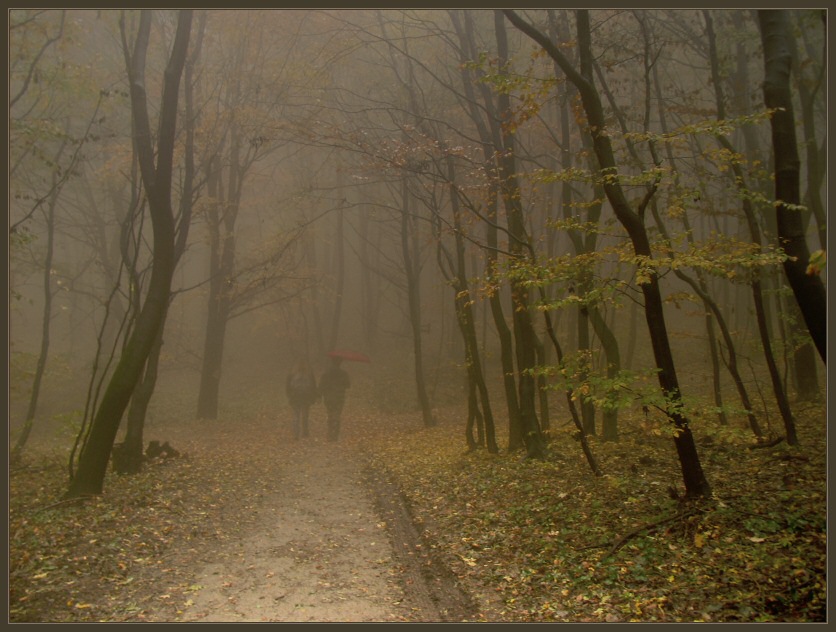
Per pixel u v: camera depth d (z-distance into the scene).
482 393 12.27
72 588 5.80
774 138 6.75
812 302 6.32
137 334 9.98
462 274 12.85
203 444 16.36
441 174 11.40
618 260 7.77
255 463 13.05
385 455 13.92
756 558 5.41
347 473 12.07
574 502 7.77
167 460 12.73
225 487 10.46
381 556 6.86
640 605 5.04
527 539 6.88
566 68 7.45
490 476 9.97
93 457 9.47
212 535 7.71
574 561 6.11
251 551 7.11
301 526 8.21
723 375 16.84
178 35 10.46
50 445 16.94
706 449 9.30
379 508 9.11
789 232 6.51
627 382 6.89
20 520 7.90
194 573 6.35
